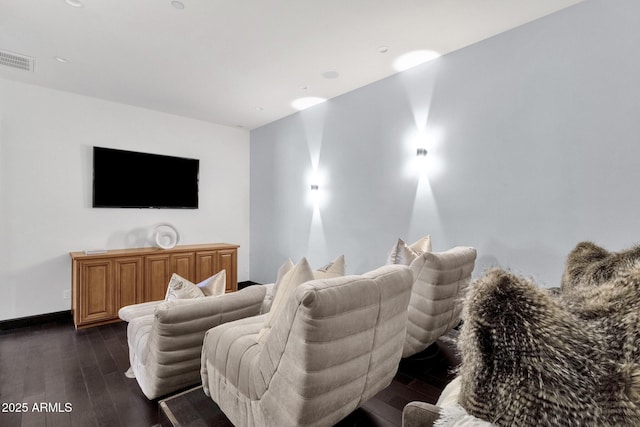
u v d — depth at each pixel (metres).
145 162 4.36
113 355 2.79
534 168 2.55
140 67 3.21
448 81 3.05
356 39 2.76
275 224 5.03
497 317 0.71
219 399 1.64
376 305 1.39
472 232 2.90
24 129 3.54
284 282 1.57
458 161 3.00
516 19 2.52
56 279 3.74
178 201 4.68
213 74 3.39
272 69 3.30
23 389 2.23
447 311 2.36
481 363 0.71
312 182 4.42
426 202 3.23
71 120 3.84
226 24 2.51
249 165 5.56
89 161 3.96
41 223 3.65
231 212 5.31
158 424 1.86
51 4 2.24
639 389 0.57
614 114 2.19
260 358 1.36
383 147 3.59
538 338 0.66
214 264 4.49
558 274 2.43
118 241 4.18
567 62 2.38
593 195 2.28
